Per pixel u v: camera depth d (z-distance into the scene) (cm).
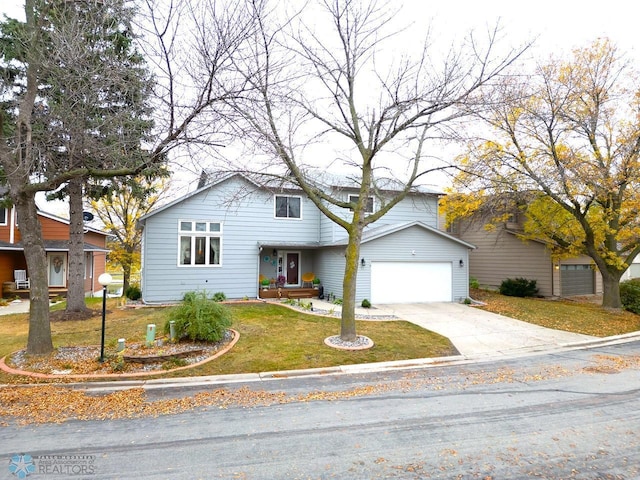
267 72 793
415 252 1661
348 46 890
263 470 378
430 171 954
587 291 2117
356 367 759
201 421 502
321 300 1725
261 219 1736
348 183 1761
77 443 438
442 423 493
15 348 852
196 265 1602
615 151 1367
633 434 458
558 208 1559
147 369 721
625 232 1402
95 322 1153
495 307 1524
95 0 700
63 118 776
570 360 834
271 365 758
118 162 785
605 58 1340
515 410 538
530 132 1391
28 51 728
